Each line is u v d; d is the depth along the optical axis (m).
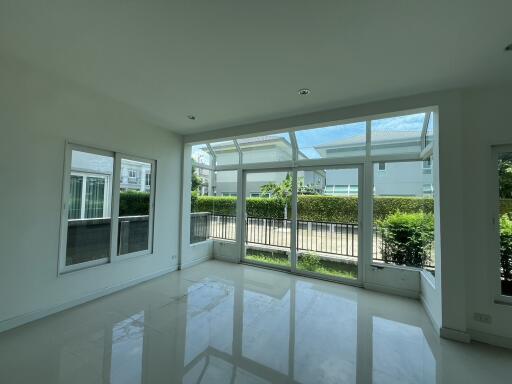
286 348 2.21
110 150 3.36
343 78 2.48
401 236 3.54
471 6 1.54
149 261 3.95
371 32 1.81
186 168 4.64
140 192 3.84
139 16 1.69
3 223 2.35
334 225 4.05
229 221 5.17
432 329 2.58
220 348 2.19
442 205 2.54
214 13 1.65
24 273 2.51
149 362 1.98
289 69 2.34
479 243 2.45
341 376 1.87
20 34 1.91
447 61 2.14
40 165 2.62
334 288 3.68
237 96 2.93
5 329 2.37
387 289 3.54
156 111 3.43
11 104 2.38
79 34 1.90
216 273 4.31
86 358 2.00
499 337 2.33
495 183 2.48
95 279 3.18
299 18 1.68
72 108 2.88
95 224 3.22
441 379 1.87
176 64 2.30
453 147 2.54
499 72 2.27
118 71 2.45
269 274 4.28
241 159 5.04
